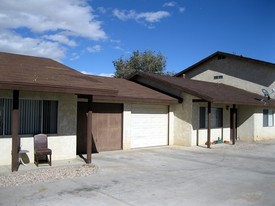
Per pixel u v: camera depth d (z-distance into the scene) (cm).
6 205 717
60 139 1291
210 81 2953
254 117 2330
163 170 1165
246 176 1105
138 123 1762
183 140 1911
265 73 2603
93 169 1117
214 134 2156
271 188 939
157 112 1873
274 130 2594
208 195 845
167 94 1983
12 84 981
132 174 1077
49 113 1267
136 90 1844
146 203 760
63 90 1091
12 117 1080
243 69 2739
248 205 770
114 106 1642
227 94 2145
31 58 1623
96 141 1567
